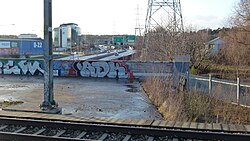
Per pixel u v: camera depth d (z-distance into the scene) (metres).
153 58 41.47
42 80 31.02
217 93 17.75
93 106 17.31
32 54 84.56
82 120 10.70
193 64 45.84
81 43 146.12
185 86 20.91
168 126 9.82
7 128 9.99
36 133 9.34
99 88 25.48
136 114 15.32
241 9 44.28
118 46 134.00
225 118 13.50
